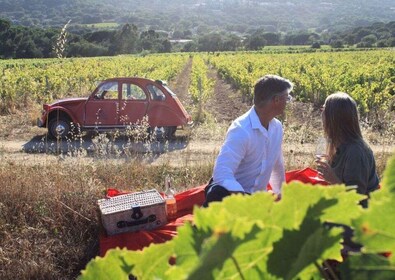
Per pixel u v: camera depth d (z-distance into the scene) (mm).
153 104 10703
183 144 10383
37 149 10195
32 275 4391
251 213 530
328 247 549
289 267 542
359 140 3057
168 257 675
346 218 578
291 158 7734
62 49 7090
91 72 24922
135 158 7219
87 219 4871
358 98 14023
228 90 23500
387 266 511
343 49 69125
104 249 4020
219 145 10328
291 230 550
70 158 6480
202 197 4465
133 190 6234
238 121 3285
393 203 473
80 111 10820
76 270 4598
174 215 4312
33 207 5055
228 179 3080
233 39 87562
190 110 14969
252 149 3246
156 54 64500
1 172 5789
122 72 25062
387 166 476
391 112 12766
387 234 480
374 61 32812
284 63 32156
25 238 4762
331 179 3062
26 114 14328
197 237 501
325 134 3166
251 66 31250
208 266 462
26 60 46750
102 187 5570
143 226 4145
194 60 44188
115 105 10734
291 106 14039
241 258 544
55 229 4879
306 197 554
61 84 18734
